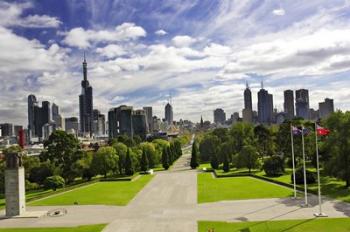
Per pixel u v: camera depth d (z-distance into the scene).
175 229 54.00
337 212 59.09
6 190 68.19
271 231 50.94
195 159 153.62
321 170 104.00
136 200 78.69
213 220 58.41
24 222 62.84
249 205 67.94
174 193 85.94
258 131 142.12
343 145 77.88
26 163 116.19
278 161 107.81
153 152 160.88
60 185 100.94
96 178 129.38
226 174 119.12
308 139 108.81
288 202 68.88
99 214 66.00
